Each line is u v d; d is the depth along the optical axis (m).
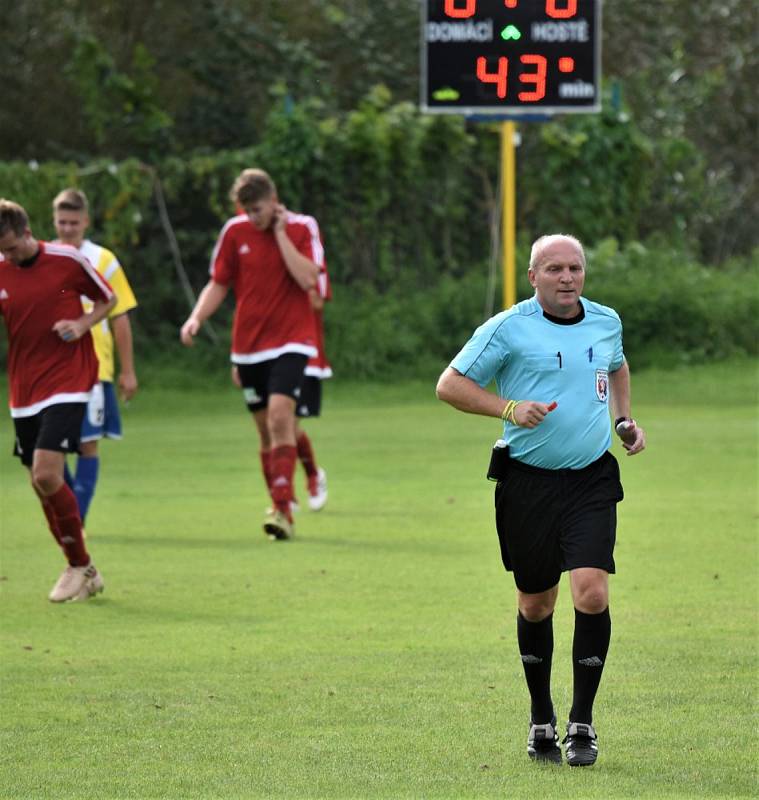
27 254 33.94
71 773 20.70
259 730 22.86
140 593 34.38
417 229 100.00
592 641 21.28
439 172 99.94
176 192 96.69
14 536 43.41
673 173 108.75
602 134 102.06
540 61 76.75
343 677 26.17
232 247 43.94
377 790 19.81
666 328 96.12
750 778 20.25
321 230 98.25
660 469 55.75
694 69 133.38
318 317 47.06
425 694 24.97
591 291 96.31
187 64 118.00
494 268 97.38
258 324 43.56
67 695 25.09
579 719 21.19
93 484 42.34
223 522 45.41
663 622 30.41
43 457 33.50
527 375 21.86
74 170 91.88
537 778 20.34
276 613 31.89
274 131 97.62
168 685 25.75
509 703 24.39
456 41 76.69
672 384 89.25
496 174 101.19
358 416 79.25
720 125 131.62
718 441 64.75
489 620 31.02
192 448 66.25
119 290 41.47
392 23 127.12
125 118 108.94
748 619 30.69
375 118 98.44
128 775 20.58
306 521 45.25
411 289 99.38
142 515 46.94
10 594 34.53
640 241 109.19
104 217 93.50
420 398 88.06
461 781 20.20
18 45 114.62
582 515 21.64
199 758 21.39
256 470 58.53
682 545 39.69
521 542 21.81
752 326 96.81
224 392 92.25
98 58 106.94
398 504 48.56
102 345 42.41
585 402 21.78
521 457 21.84
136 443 68.44
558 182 102.06
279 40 118.56
